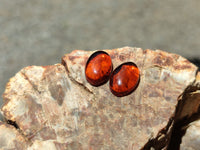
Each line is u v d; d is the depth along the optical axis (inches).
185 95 5.4
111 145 4.9
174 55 5.5
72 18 11.1
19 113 5.2
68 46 10.1
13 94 5.4
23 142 5.0
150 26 10.6
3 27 10.8
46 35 10.5
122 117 5.1
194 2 11.4
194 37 10.2
